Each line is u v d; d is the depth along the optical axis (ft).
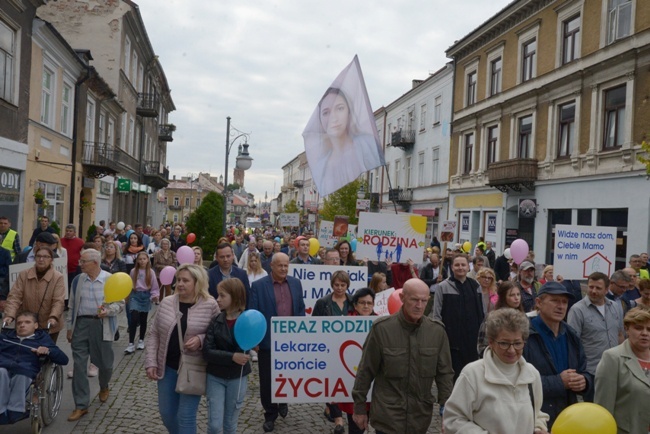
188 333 16.55
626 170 62.90
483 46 97.91
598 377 13.37
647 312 13.10
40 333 19.89
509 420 10.69
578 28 72.95
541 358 13.55
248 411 22.85
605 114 67.92
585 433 10.02
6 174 51.31
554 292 13.58
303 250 34.68
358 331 18.85
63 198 69.82
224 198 78.69
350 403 18.70
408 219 30.99
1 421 18.20
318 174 30.86
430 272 41.22
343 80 31.12
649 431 12.77
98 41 94.32
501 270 51.44
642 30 60.90
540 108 80.59
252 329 15.99
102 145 84.48
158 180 136.15
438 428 21.57
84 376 21.49
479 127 99.09
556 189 76.13
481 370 11.11
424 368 14.15
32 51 56.39
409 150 135.74
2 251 29.12
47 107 63.41
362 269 27.04
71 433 19.57
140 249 45.75
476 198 98.94
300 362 18.70
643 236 60.70
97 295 22.15
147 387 25.46
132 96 110.93
